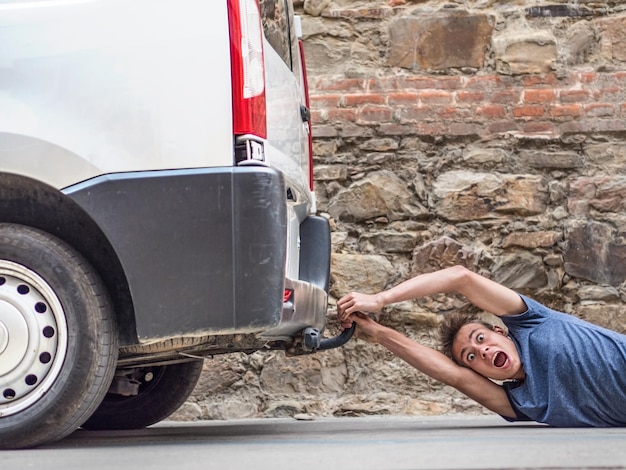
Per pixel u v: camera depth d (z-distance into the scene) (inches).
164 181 149.8
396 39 287.6
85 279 152.9
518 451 132.3
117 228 149.9
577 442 150.9
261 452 138.8
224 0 154.3
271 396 277.3
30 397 152.5
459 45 286.7
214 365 277.9
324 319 191.2
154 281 149.4
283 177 153.3
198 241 149.3
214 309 149.2
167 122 151.1
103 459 132.6
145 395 217.8
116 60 152.6
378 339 213.8
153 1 154.1
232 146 151.5
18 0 156.0
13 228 155.9
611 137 284.2
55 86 152.5
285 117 178.9
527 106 285.3
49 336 153.0
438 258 281.1
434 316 278.7
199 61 152.6
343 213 284.4
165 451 144.2
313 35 289.0
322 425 229.1
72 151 150.9
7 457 138.9
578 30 287.0
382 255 282.5
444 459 122.5
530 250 281.1
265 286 149.3
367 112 286.4
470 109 285.4
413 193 284.0
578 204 281.9
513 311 207.8
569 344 197.5
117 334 156.3
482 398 207.3
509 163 284.5
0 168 152.0
